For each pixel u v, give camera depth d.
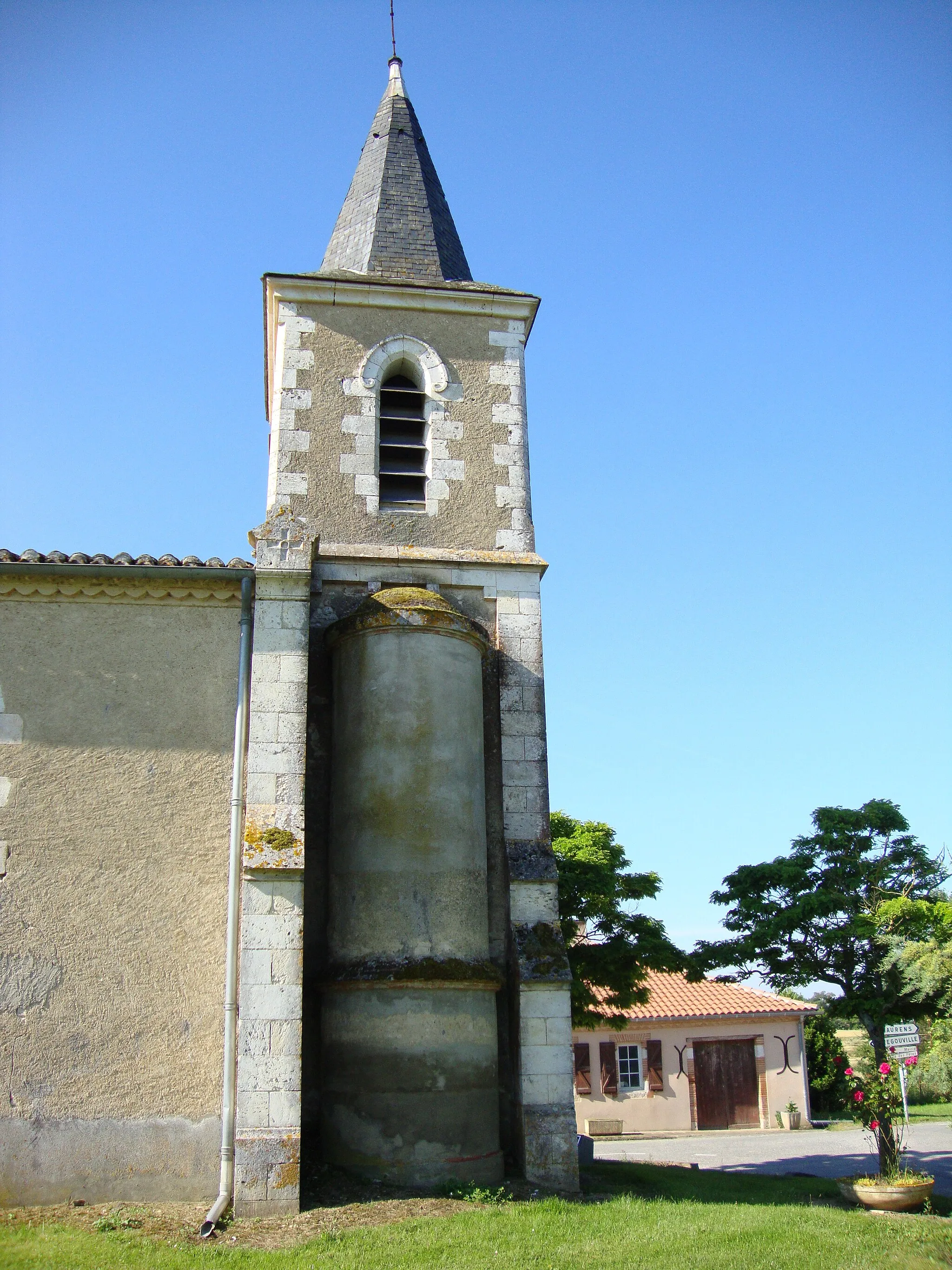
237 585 9.89
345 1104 9.23
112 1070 8.48
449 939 9.76
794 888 13.93
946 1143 19.83
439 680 10.54
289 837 9.03
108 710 9.42
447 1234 7.62
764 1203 10.40
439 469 12.43
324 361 12.62
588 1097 26.06
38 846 8.95
